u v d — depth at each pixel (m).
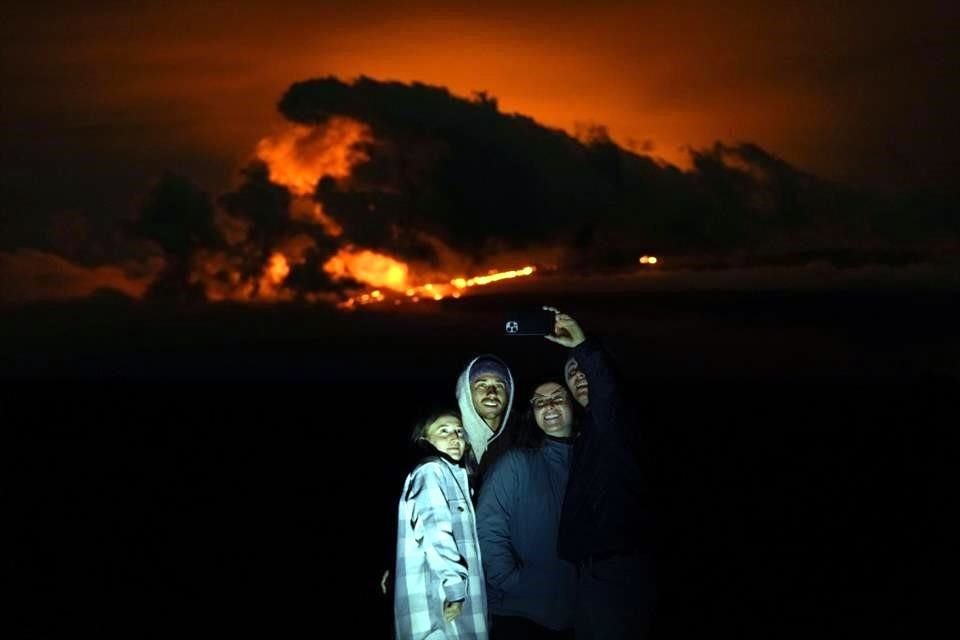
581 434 5.33
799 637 7.94
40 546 12.02
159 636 8.08
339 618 8.59
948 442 23.42
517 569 5.25
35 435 27.09
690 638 7.95
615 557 5.14
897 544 11.77
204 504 15.32
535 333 5.38
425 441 5.32
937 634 8.03
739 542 12.03
